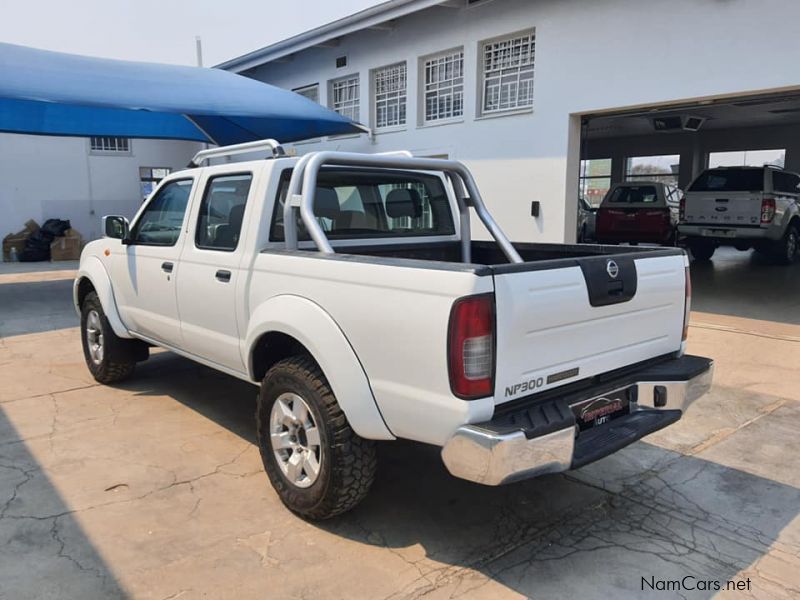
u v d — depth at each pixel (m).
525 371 2.75
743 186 12.46
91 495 3.66
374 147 11.98
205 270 4.05
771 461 4.17
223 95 10.05
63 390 5.64
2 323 8.77
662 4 7.55
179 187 4.56
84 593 2.77
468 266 2.62
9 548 3.11
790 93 7.00
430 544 3.19
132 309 5.05
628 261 3.22
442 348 2.61
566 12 8.52
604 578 2.91
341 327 3.04
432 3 9.76
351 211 4.21
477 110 9.94
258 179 3.78
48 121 11.26
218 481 3.85
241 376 3.93
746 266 13.62
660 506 3.59
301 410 3.32
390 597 2.77
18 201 17.08
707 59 7.25
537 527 3.37
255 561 3.02
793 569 2.99
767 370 6.09
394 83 11.62
